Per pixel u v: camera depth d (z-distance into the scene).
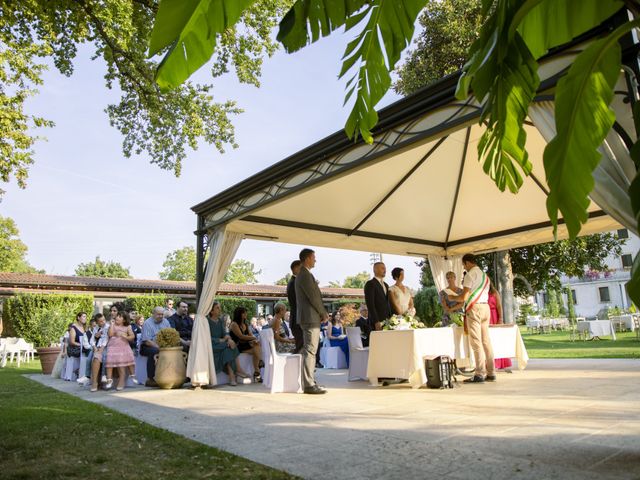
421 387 6.42
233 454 3.14
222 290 23.22
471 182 8.34
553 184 2.11
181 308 9.22
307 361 6.28
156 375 7.73
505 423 3.75
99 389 8.08
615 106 2.95
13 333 17.09
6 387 8.52
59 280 20.81
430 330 6.50
